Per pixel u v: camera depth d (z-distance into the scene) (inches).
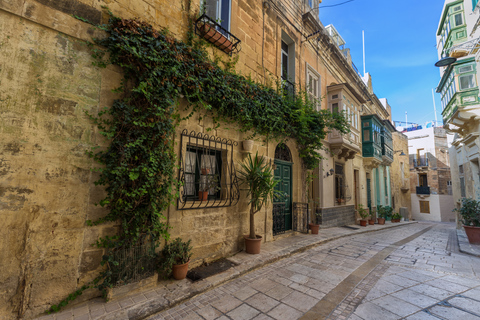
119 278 118.7
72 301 109.3
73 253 111.3
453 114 382.6
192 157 180.1
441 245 282.8
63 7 115.6
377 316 110.6
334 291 137.3
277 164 269.0
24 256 99.0
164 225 141.4
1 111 97.8
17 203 98.9
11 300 95.3
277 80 270.8
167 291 126.8
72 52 117.3
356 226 416.8
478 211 297.4
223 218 190.1
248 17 239.6
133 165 126.6
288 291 136.4
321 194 357.7
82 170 116.3
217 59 194.1
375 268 180.2
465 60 400.8
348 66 476.7
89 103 120.6
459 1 505.7
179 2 171.8
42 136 106.6
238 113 198.5
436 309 117.6
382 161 625.0
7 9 100.2
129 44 129.6
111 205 122.2
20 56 103.5
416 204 1108.5
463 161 439.8
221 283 143.6
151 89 133.6
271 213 244.8
